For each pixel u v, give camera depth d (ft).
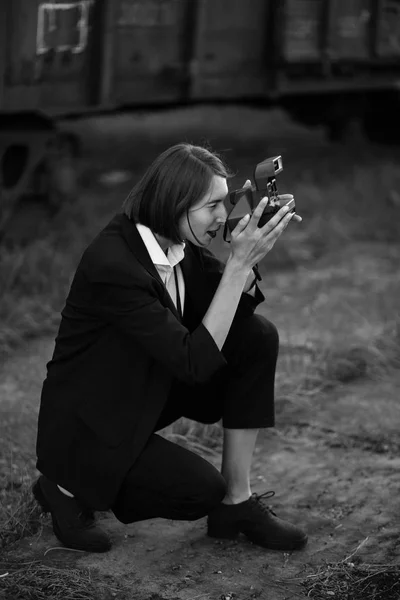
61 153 30.27
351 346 20.74
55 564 11.89
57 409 11.22
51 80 24.18
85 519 12.25
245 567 11.99
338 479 14.79
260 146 44.45
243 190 11.01
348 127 42.57
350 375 19.49
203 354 10.65
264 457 15.57
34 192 29.30
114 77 25.84
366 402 18.06
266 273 27.30
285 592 11.44
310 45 31.40
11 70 23.08
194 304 12.11
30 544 12.39
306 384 18.74
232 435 12.23
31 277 24.49
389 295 24.47
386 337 21.29
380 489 14.44
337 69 33.42
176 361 10.63
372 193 35.65
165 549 12.39
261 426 12.07
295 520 13.38
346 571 11.94
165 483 10.99
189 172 10.73
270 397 12.14
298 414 17.39
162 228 10.91
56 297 23.40
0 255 25.41
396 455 15.74
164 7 26.55
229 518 12.47
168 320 10.71
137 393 11.03
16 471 14.65
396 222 32.60
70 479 11.27
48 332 21.89
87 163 38.99
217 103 34.94
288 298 24.70
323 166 40.09
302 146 44.75
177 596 11.26
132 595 11.24
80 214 30.04
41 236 27.68
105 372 11.02
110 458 10.98
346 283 26.22
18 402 17.46
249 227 10.68
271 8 29.63
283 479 14.76
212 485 11.06
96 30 24.73
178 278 11.91
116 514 11.57
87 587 11.32
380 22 33.63
